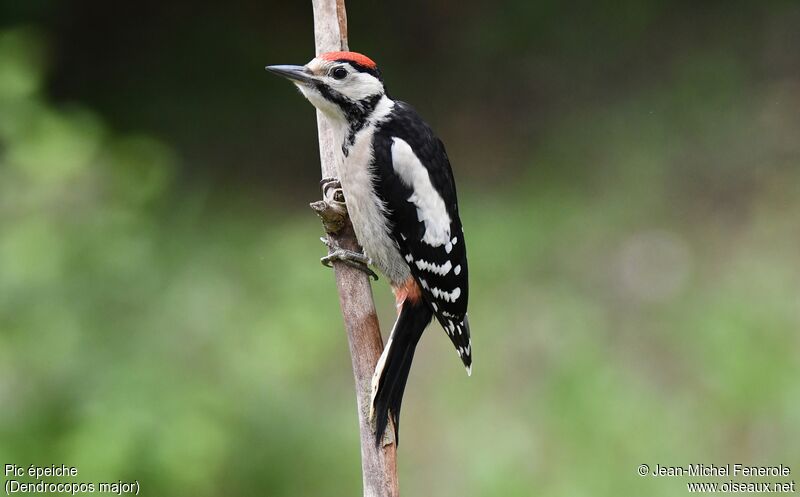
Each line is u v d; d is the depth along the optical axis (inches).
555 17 671.8
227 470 367.9
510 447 405.7
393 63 675.4
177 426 325.1
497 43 671.8
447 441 421.7
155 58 672.4
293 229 535.2
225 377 357.4
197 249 514.0
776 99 588.4
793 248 496.4
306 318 394.9
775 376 422.6
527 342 457.7
